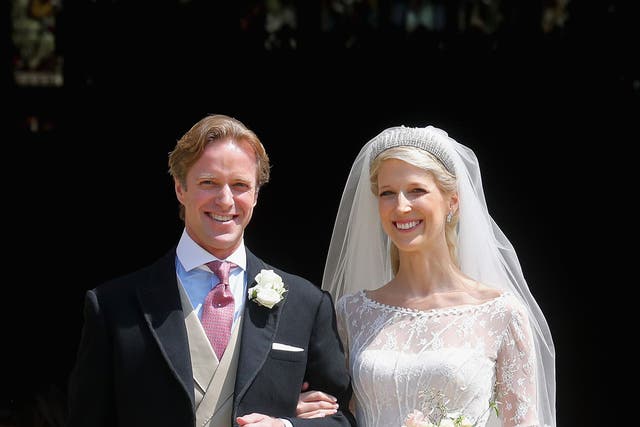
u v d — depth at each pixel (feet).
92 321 22.12
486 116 53.98
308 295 23.27
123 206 55.52
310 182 56.03
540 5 52.49
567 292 54.75
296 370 22.47
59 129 54.95
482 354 23.85
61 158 55.06
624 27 51.44
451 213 25.25
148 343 21.88
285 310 22.84
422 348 24.06
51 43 55.93
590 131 53.57
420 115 54.13
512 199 55.11
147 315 22.08
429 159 24.26
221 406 22.03
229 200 22.12
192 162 22.25
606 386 52.85
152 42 53.06
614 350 53.57
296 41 53.47
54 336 53.42
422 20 53.47
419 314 24.56
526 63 52.90
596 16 51.62
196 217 22.33
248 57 53.47
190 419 21.59
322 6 53.47
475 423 22.53
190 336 22.22
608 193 54.34
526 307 25.91
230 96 54.03
